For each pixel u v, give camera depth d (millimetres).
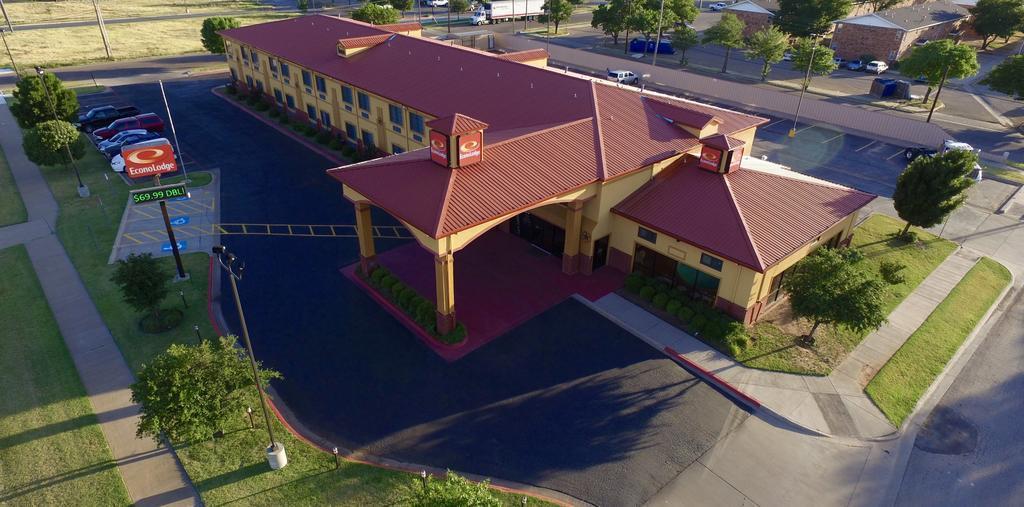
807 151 49812
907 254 33938
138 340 26203
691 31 78312
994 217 39000
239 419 21219
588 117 32625
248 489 19250
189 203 39406
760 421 22594
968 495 19766
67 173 43875
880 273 29516
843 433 22000
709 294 28234
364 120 46156
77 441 20953
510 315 28359
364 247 30156
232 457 20469
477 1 125250
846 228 32156
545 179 27578
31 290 29625
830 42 86312
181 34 97562
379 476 19906
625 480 20078
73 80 68562
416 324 27688
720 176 29906
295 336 26844
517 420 22453
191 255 33156
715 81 64500
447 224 23844
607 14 85438
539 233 33812
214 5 132250
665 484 19953
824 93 66062
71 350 25500
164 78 70438
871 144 51500
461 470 20391
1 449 20578
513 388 23984
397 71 44469
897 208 35031
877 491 19828
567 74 39438
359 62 47469
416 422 22328
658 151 31312
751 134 38469
